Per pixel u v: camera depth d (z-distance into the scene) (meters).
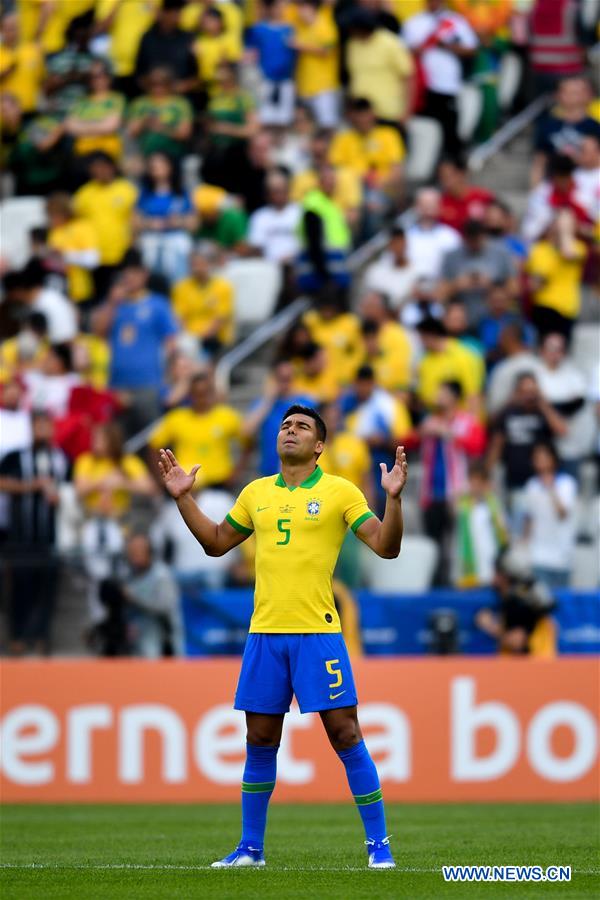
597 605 47.19
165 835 32.53
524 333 57.19
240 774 43.62
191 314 59.00
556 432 51.41
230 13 67.31
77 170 65.88
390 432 51.66
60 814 39.12
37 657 46.91
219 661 44.03
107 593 46.72
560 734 43.34
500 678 43.62
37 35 71.31
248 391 58.78
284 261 61.28
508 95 71.44
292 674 23.81
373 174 64.44
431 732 43.62
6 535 49.47
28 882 22.91
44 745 44.12
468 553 49.16
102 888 22.03
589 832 32.50
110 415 53.56
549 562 49.84
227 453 52.19
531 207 61.44
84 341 58.47
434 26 67.44
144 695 44.00
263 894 21.09
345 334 56.06
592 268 60.97
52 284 59.66
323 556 23.88
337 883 22.33
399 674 43.88
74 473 51.94
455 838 30.98
